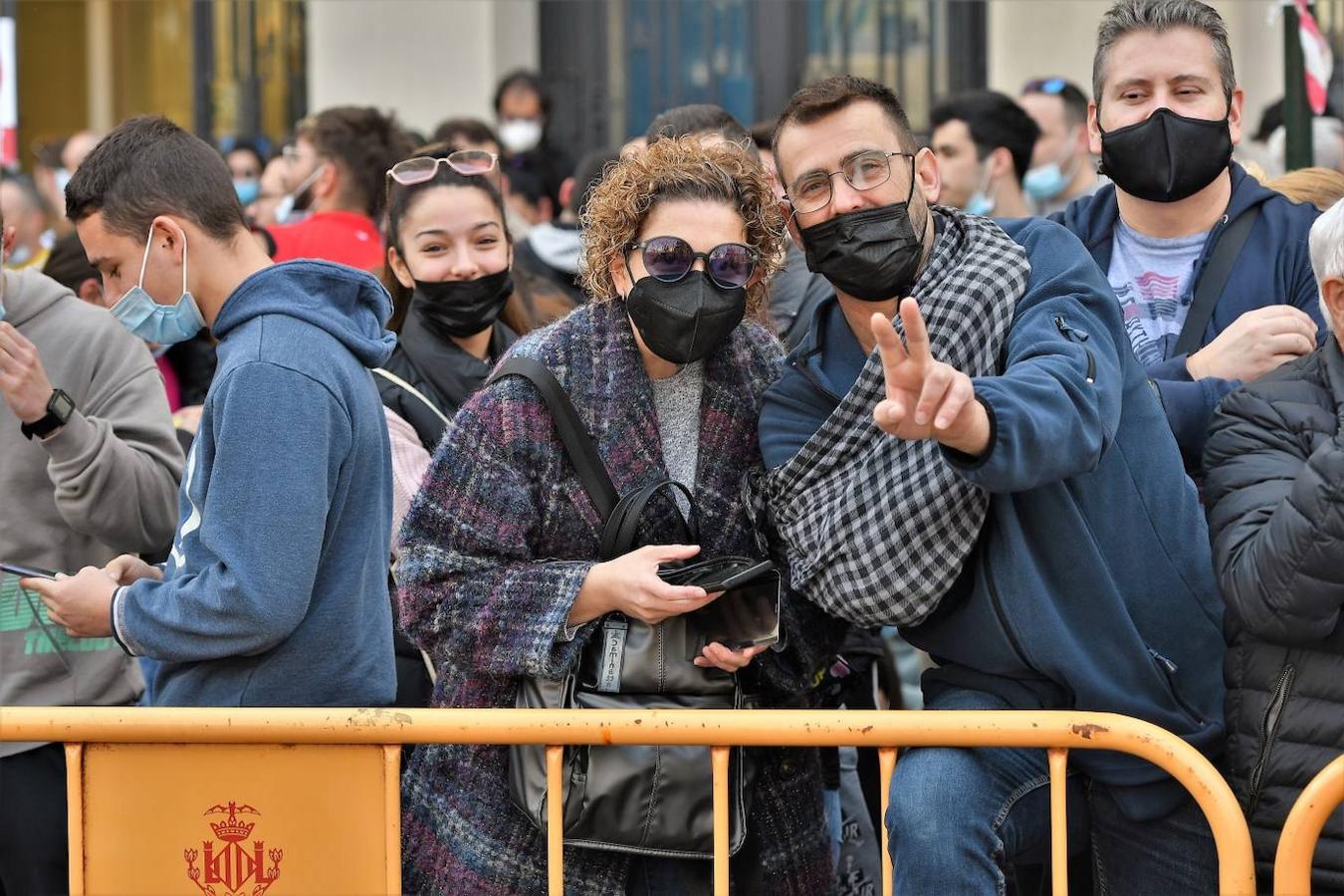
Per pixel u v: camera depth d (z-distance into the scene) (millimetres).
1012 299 3486
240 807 3467
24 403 4008
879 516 3430
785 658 3738
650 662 3559
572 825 3504
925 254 3625
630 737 3371
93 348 4367
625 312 3711
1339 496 3160
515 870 3613
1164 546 3564
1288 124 5820
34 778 4184
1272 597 3279
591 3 10414
